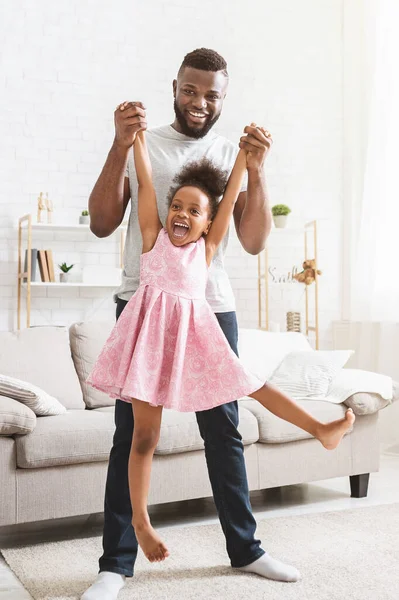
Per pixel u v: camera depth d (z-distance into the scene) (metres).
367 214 5.25
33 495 2.76
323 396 3.58
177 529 2.96
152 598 2.16
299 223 5.59
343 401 3.49
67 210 5.05
